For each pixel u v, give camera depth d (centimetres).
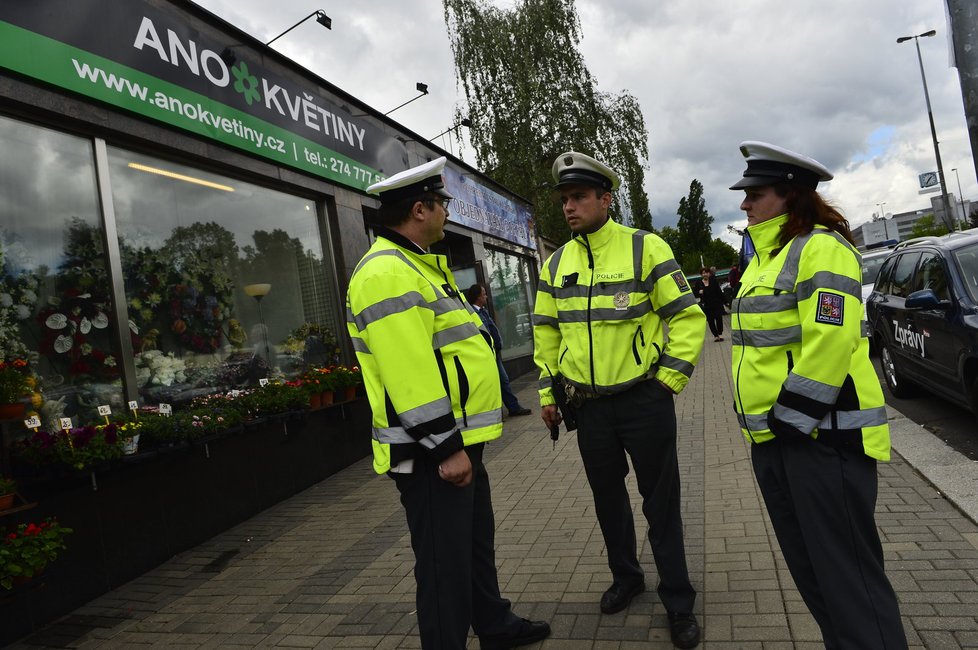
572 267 306
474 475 250
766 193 226
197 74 591
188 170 613
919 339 632
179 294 582
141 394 523
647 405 286
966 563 309
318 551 452
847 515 204
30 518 381
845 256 205
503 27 2220
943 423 604
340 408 708
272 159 687
